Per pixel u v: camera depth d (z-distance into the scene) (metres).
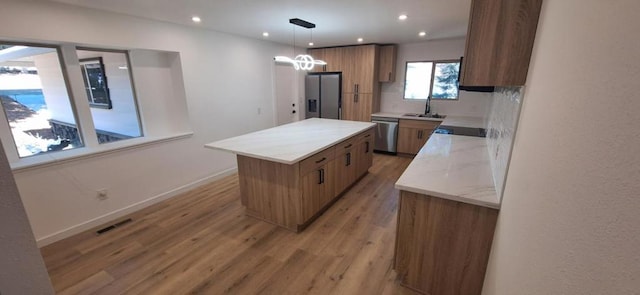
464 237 1.68
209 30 3.91
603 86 0.47
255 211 2.97
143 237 2.67
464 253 1.71
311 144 2.83
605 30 0.49
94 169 2.86
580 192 0.52
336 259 2.32
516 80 1.32
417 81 5.55
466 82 1.46
